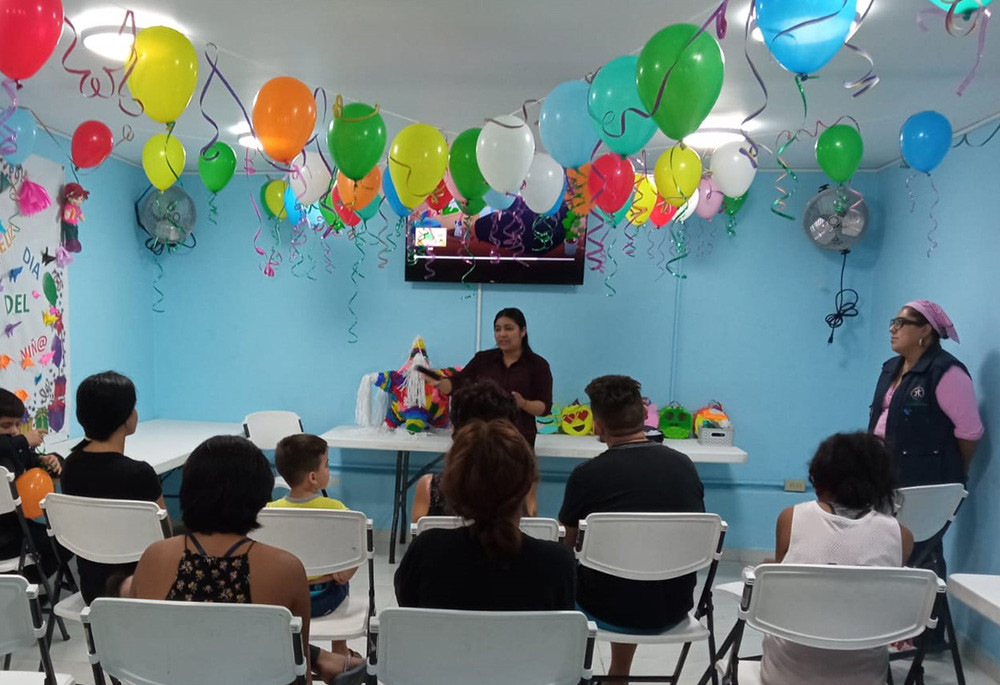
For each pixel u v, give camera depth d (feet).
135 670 4.40
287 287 13.88
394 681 4.33
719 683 8.18
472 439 4.53
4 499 7.63
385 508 13.78
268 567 4.56
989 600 4.66
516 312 10.94
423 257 13.30
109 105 9.53
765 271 13.01
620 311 13.28
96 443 6.95
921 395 8.96
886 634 5.08
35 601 4.69
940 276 10.46
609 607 6.44
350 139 7.31
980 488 9.25
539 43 7.16
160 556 4.60
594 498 6.52
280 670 4.35
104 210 12.43
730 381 13.20
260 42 7.21
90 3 6.31
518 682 4.34
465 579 4.47
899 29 6.52
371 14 6.48
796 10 4.56
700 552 6.32
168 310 14.07
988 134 9.32
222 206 13.83
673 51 5.28
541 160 8.64
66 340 11.44
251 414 12.92
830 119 9.58
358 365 13.83
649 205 10.44
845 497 5.55
